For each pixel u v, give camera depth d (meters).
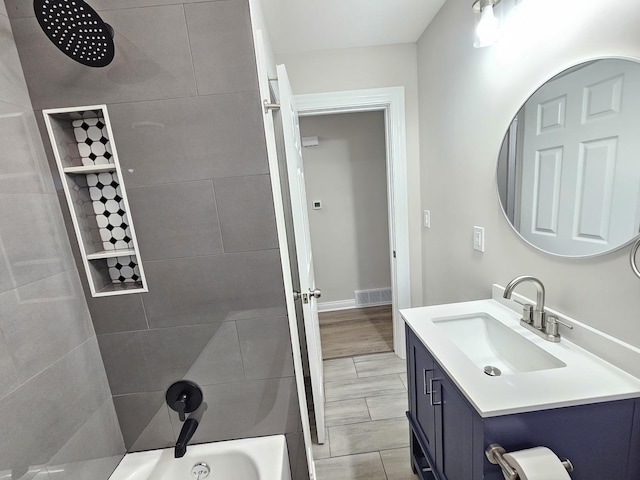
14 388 0.79
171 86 0.98
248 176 1.05
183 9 0.94
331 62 1.97
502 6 1.14
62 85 0.95
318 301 3.37
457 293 1.71
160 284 1.10
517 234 1.17
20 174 0.87
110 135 0.99
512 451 0.76
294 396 1.22
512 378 0.83
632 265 0.71
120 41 0.94
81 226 1.04
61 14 0.71
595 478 0.80
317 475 1.47
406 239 2.21
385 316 3.13
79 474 0.99
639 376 0.77
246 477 1.17
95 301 1.09
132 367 1.15
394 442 1.63
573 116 0.90
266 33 1.57
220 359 1.17
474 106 1.40
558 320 0.99
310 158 3.07
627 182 0.76
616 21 0.75
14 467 0.78
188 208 1.06
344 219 3.21
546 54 0.97
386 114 2.11
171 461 1.18
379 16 1.65
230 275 1.11
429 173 1.95
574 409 0.75
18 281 0.83
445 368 0.92
